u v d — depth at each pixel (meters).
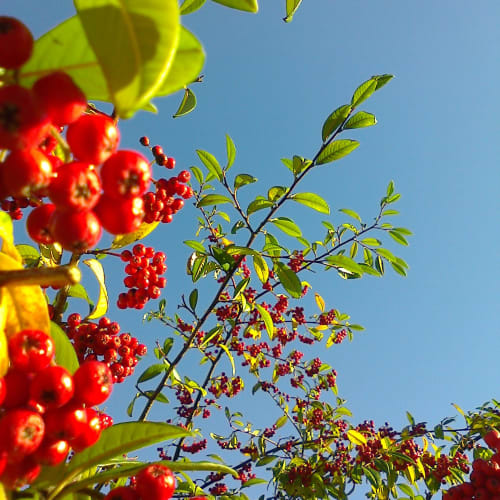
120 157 0.09
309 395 0.54
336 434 0.49
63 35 0.09
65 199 0.08
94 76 0.09
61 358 0.12
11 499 0.10
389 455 0.40
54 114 0.08
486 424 0.43
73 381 0.10
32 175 0.08
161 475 0.10
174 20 0.07
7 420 0.08
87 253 0.20
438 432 0.44
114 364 0.21
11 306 0.10
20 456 0.09
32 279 0.08
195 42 0.08
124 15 0.07
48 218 0.10
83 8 0.07
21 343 0.09
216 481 0.45
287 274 0.31
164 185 0.21
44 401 0.09
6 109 0.07
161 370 0.32
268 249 0.33
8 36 0.08
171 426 0.12
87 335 0.20
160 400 0.31
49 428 0.09
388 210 0.41
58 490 0.10
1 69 0.08
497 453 0.23
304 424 0.53
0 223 0.11
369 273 0.40
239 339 0.47
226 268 0.33
